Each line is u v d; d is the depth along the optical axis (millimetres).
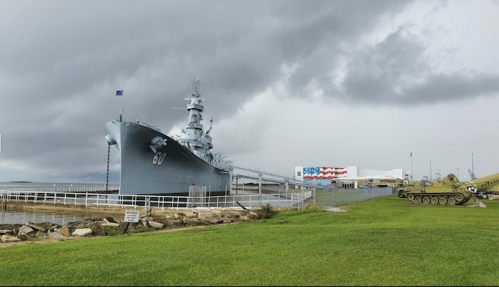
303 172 125938
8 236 12383
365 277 6121
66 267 6973
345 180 108688
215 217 18297
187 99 49938
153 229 14812
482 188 44594
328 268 6711
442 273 6359
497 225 13273
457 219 16125
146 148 30062
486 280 5945
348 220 16453
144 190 31062
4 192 32562
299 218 17406
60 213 28188
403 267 6773
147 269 6727
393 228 12039
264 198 41969
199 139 49219
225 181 57406
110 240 10672
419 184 31312
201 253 8180
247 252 8242
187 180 39062
